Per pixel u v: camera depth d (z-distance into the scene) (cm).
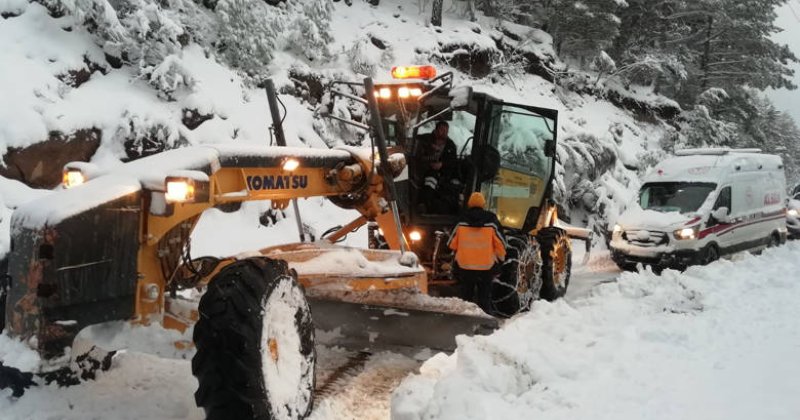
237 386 300
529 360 425
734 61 2666
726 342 509
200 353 304
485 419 341
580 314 572
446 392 371
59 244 284
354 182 513
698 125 2344
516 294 691
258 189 406
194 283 373
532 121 793
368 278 451
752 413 353
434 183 697
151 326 329
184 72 927
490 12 2038
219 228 887
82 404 345
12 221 294
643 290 692
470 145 693
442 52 1634
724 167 1134
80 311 295
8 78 763
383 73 1388
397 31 1598
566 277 863
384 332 496
